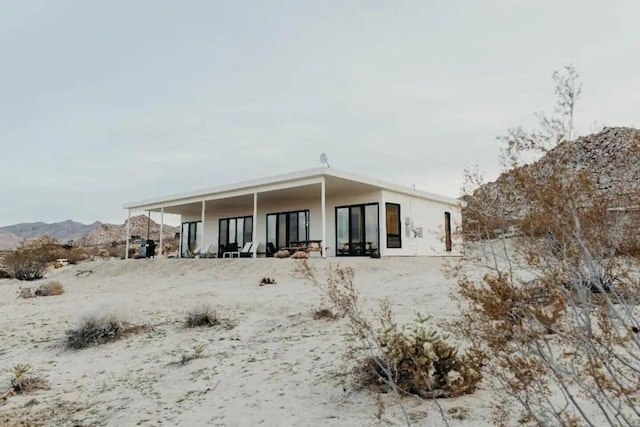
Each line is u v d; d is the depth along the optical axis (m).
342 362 4.66
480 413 3.18
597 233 2.00
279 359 5.14
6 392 4.73
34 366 5.70
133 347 6.26
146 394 4.46
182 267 16.38
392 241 16.92
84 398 4.50
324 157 16.20
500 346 2.19
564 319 1.97
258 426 3.47
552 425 2.44
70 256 27.97
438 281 9.58
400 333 3.86
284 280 11.91
